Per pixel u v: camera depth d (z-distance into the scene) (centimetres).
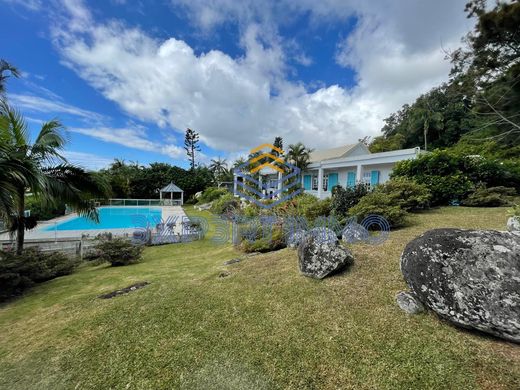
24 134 581
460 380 183
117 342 283
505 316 192
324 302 321
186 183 3278
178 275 529
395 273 355
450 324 238
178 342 274
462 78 1366
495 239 220
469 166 799
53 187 583
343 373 210
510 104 1159
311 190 1808
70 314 369
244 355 246
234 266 532
